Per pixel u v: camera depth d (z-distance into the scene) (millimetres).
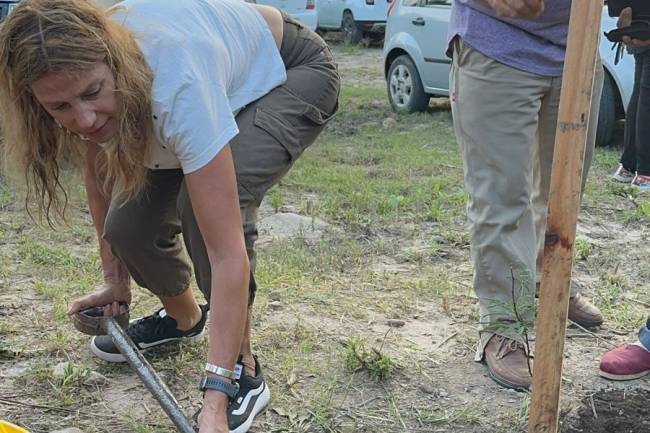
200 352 3348
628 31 3197
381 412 2975
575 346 3514
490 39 2994
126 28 2162
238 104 2580
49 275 4211
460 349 3453
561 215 2092
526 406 2986
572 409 3010
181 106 2135
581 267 4430
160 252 2932
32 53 1940
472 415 2951
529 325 3178
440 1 9031
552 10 2982
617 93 7340
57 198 2445
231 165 2191
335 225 5148
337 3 17500
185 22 2281
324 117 2762
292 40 2762
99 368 3236
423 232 5012
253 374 2916
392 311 3807
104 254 2990
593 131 3252
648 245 4840
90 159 2688
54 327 3596
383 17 17031
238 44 2521
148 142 2260
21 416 2904
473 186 3158
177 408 2461
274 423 2896
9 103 2170
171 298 3172
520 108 3021
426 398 3074
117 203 2783
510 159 3049
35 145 2277
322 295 3977
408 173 6512
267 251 4559
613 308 3889
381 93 11023
